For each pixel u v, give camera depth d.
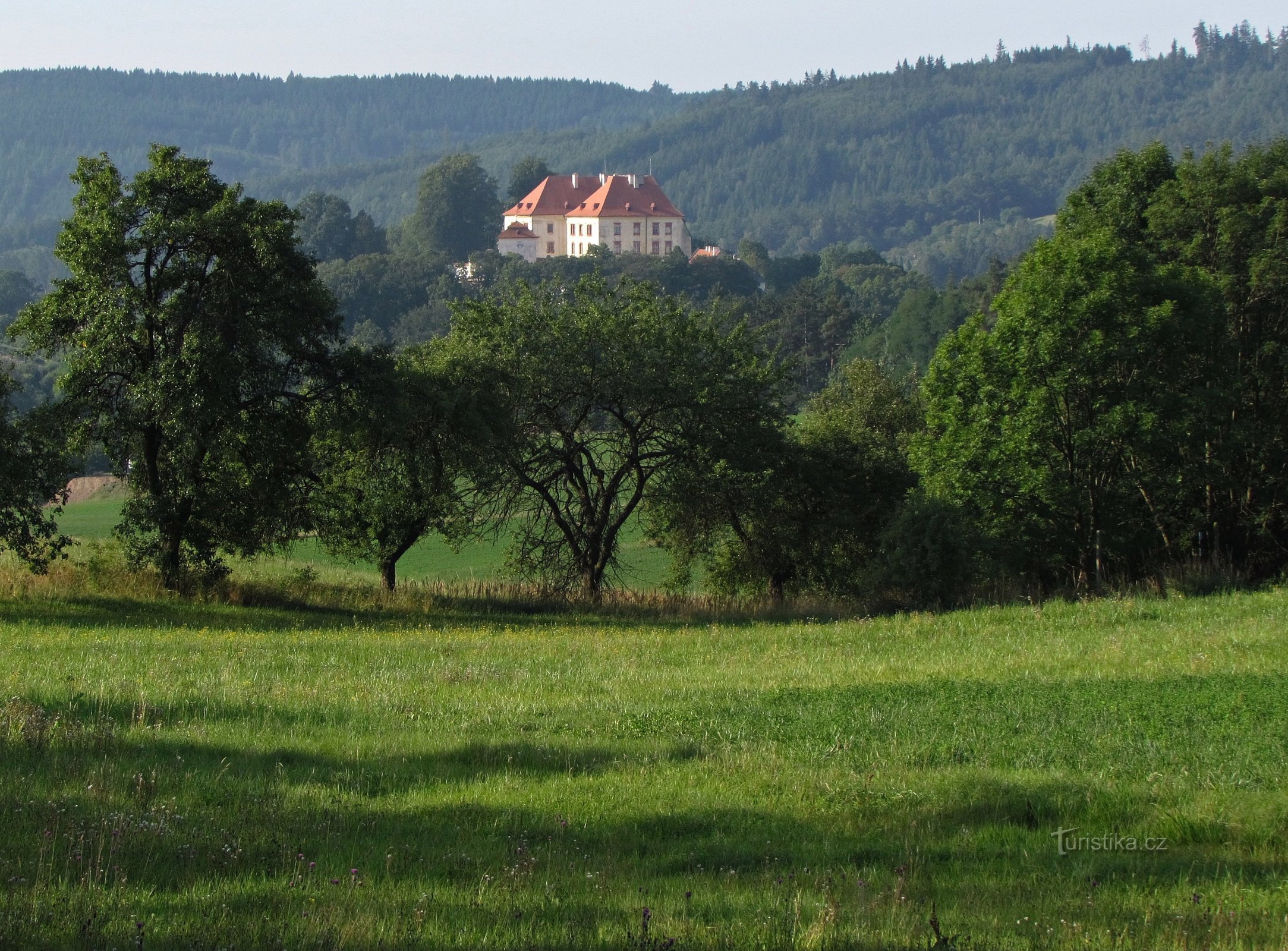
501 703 29.00
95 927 13.33
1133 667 33.41
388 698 29.42
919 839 18.52
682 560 85.00
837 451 81.62
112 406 59.41
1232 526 69.31
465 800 19.97
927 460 66.56
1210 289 63.28
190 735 24.06
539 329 71.75
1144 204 76.19
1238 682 29.31
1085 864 17.44
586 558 74.75
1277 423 69.31
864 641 43.66
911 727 25.47
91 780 19.64
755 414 75.75
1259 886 16.55
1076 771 21.98
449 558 112.56
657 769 22.31
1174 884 16.56
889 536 61.34
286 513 62.78
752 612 63.22
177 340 57.41
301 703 28.34
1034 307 62.66
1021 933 14.59
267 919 13.91
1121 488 64.06
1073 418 63.19
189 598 59.44
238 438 58.50
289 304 59.41
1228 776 21.31
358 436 62.84
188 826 17.64
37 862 15.48
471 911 14.62
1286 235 68.38
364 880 15.70
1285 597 48.66
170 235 55.62
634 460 74.56
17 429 54.78
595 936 13.93
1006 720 25.97
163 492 59.69
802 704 28.39
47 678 30.55
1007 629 44.75
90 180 58.12
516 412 70.94
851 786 20.86
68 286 58.28
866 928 14.35
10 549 56.25
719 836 18.44
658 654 40.97
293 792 19.94
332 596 64.81
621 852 17.73
